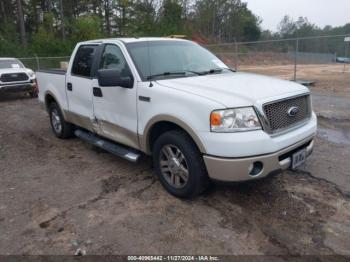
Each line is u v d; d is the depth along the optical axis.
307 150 3.74
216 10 73.44
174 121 3.49
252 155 3.13
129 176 4.52
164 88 3.66
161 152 3.85
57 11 45.44
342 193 3.87
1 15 42.94
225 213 3.49
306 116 3.87
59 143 6.19
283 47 27.28
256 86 3.62
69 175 4.65
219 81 3.82
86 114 5.07
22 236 3.21
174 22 51.12
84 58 5.11
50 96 6.24
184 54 4.64
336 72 23.23
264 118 3.21
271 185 4.08
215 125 3.16
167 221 3.38
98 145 4.86
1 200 3.96
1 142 6.48
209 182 3.66
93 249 2.99
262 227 3.24
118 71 3.94
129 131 4.20
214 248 2.95
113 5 48.84
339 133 6.34
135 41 4.46
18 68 12.89
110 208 3.68
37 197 4.01
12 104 11.55
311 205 3.62
